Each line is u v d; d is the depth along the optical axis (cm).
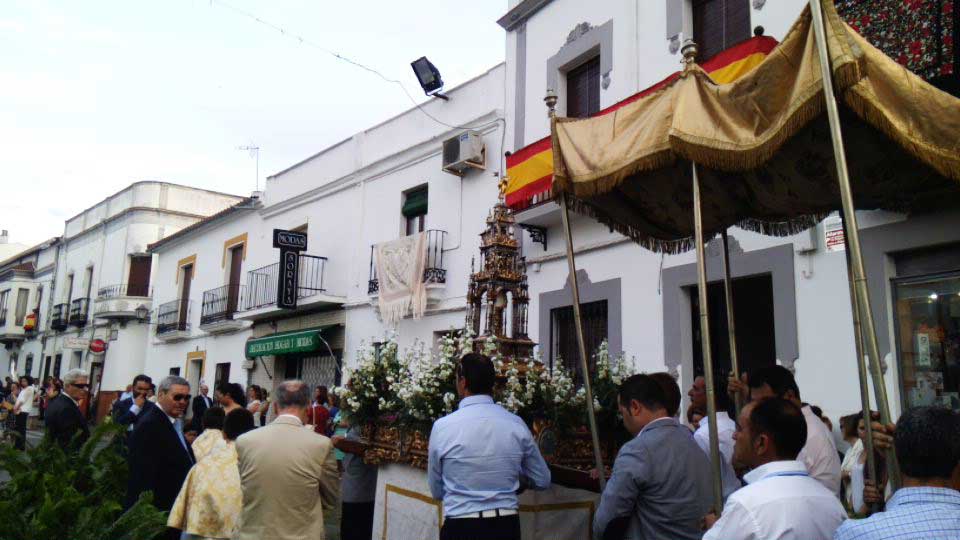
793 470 241
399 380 516
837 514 231
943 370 527
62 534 383
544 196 863
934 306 539
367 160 1407
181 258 2172
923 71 475
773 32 691
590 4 916
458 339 488
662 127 359
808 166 378
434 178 1216
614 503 300
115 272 2545
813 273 626
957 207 518
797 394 353
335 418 1096
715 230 466
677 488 300
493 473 342
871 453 280
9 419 1719
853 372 584
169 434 482
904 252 562
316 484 387
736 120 325
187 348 2052
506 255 520
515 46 1055
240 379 1741
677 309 747
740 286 739
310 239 1554
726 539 231
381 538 512
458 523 335
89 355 2583
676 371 738
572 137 418
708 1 773
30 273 3325
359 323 1350
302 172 1619
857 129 340
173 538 443
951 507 186
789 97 302
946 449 190
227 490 406
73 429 663
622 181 390
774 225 467
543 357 909
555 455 461
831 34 278
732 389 426
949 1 474
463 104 1173
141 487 461
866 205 445
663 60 800
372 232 1362
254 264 1766
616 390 479
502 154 1065
